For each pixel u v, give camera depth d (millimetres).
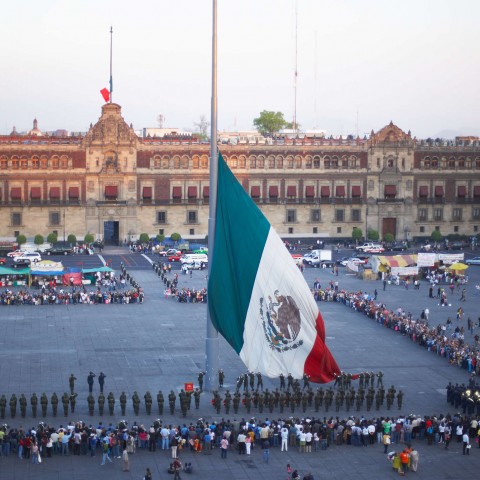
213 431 76375
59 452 74375
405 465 70562
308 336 82625
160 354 106562
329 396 86250
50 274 151750
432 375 99500
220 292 82938
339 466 72188
